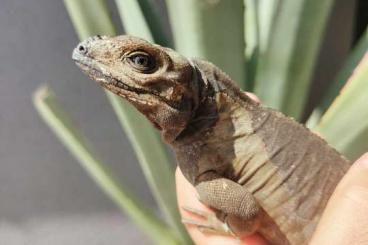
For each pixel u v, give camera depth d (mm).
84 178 607
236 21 355
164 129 312
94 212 623
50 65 558
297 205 314
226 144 314
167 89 303
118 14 491
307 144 318
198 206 345
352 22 513
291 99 373
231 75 365
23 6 536
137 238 622
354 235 268
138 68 301
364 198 271
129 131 375
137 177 601
